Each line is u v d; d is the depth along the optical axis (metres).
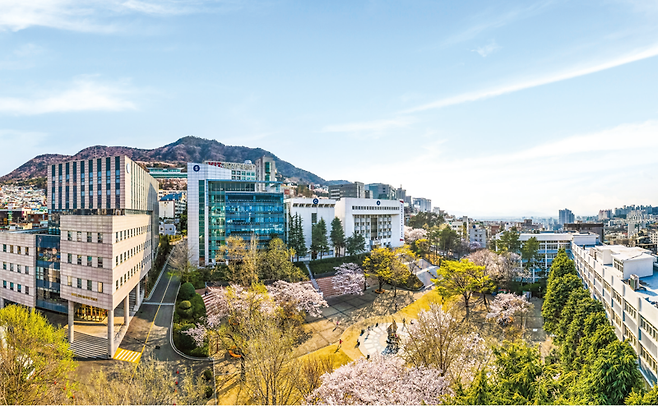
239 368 44.31
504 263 78.50
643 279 45.25
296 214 100.56
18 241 56.56
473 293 77.69
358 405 27.64
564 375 32.12
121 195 73.38
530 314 65.44
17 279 56.94
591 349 34.50
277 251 79.06
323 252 108.31
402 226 147.38
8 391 29.42
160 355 47.47
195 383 40.69
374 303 73.31
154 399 30.59
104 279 47.47
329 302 73.38
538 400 22.00
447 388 29.44
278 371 31.53
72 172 80.31
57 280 52.53
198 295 65.62
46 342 36.12
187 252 78.94
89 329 53.00
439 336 36.00
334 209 119.44
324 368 39.31
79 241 49.72
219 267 82.00
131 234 56.94
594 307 43.03
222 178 99.06
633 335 37.59
